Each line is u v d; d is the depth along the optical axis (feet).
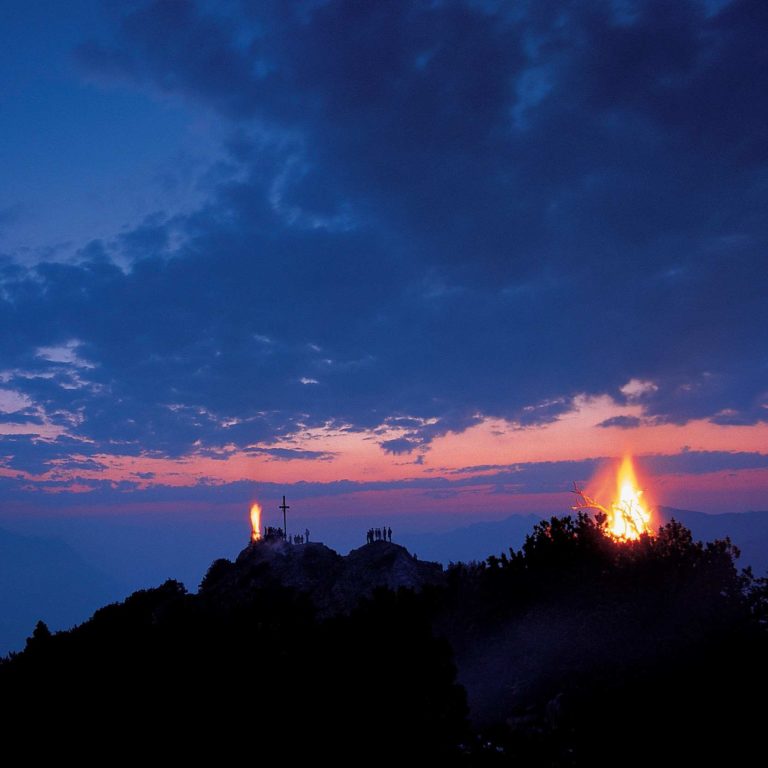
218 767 45.65
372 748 46.34
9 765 46.34
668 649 57.57
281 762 45.75
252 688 48.32
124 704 48.37
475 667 68.39
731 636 56.70
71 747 46.83
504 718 57.88
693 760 45.06
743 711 48.44
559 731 51.60
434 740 47.57
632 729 49.11
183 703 47.88
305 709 47.32
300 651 50.93
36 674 51.03
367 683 48.26
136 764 46.09
